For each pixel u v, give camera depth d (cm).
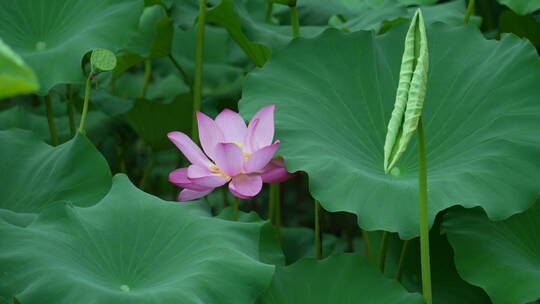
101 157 315
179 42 449
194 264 292
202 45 351
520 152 309
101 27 330
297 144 310
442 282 337
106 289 285
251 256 297
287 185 517
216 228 300
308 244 368
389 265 348
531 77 319
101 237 296
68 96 365
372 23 363
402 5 367
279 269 306
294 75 326
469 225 321
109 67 313
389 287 302
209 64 449
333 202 300
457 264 315
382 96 327
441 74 327
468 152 314
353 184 303
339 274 305
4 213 303
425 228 293
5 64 191
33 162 320
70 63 323
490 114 318
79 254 292
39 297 281
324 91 325
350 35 331
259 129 308
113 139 409
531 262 317
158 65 427
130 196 304
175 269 293
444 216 323
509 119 315
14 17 336
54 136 358
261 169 308
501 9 452
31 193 314
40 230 293
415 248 340
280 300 301
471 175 305
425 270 296
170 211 302
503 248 317
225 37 461
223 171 305
